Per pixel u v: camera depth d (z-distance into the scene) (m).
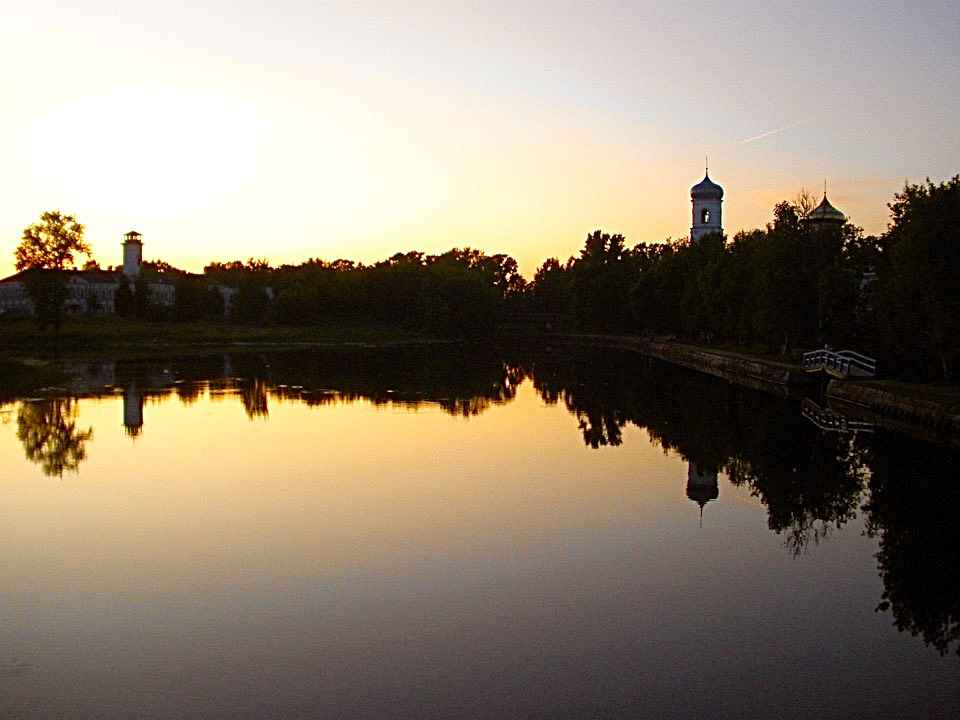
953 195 39.34
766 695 13.01
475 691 13.05
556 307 188.00
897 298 41.69
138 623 15.64
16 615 16.05
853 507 24.17
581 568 18.75
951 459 30.86
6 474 28.20
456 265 168.88
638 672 13.74
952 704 12.70
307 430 37.50
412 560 19.20
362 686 13.23
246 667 13.87
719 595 17.20
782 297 62.47
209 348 102.31
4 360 66.19
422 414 43.16
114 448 32.94
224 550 19.91
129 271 167.62
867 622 15.89
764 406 47.25
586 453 32.12
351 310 147.88
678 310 105.38
